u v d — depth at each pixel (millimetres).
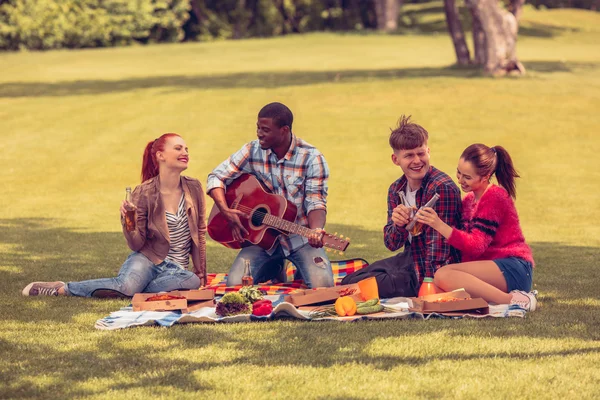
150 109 22391
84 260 7664
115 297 6023
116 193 13414
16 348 4684
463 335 4922
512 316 5355
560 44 43500
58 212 11445
